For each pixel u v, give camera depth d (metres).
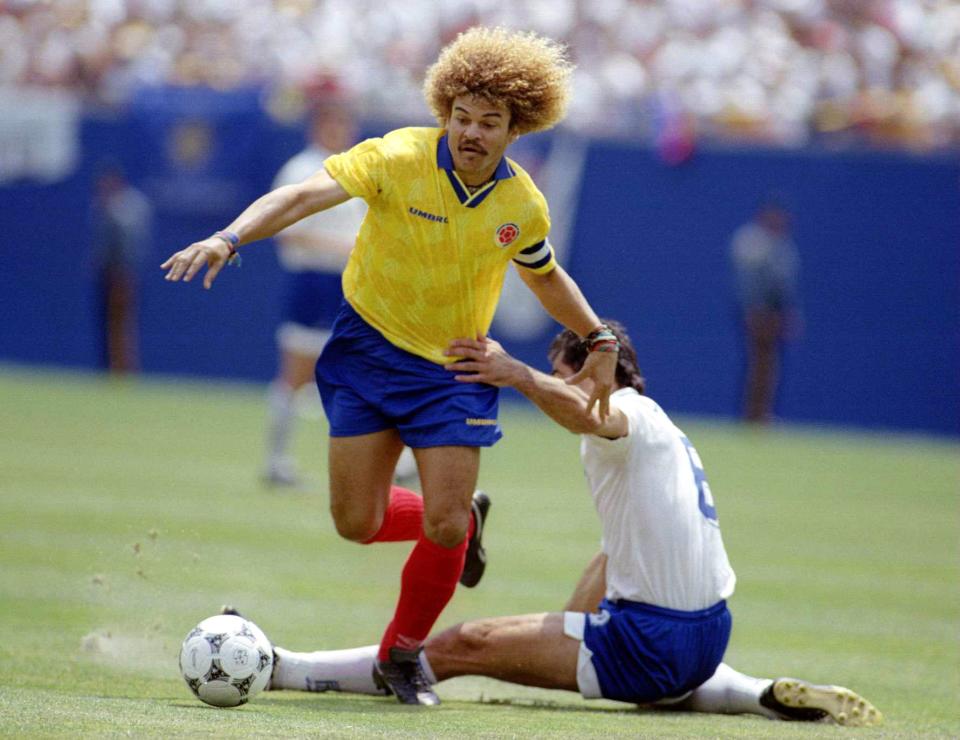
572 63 17.67
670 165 69.69
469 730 14.96
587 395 17.94
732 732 15.76
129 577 26.95
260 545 31.64
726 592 17.62
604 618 17.45
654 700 17.53
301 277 40.25
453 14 78.56
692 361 70.31
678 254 70.00
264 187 71.44
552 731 15.19
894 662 22.39
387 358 17.55
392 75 75.19
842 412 69.50
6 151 75.19
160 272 73.75
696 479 17.81
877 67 78.00
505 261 17.64
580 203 70.31
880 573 32.62
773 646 23.44
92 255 74.50
